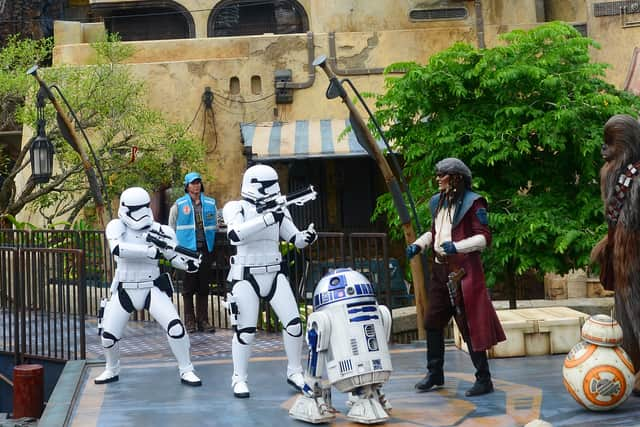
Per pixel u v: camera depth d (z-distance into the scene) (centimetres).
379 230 1797
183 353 785
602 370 617
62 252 971
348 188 1809
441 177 684
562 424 604
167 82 1833
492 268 1077
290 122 1819
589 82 1131
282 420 644
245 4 2380
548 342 855
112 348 800
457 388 724
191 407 693
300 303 1078
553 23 1117
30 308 1024
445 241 672
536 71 1045
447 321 714
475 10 1861
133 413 677
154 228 798
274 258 741
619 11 1670
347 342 615
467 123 1092
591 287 1566
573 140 1055
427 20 1875
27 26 2600
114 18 2420
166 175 1709
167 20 2427
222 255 1151
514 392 700
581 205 1078
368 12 1883
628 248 629
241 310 734
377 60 1822
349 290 622
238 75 1833
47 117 1577
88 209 1748
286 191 1825
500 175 1121
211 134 1834
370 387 625
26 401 927
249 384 777
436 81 1084
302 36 1830
